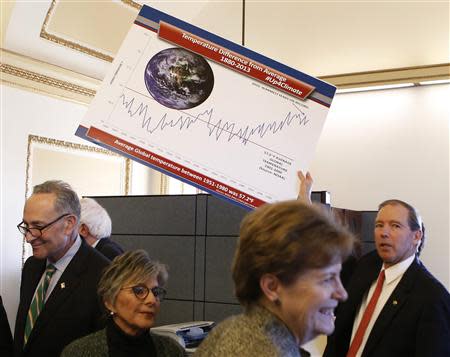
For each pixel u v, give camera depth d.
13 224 4.80
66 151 5.36
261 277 0.99
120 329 1.67
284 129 1.71
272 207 1.02
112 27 5.32
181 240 3.63
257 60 1.73
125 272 1.67
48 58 5.08
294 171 1.70
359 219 4.74
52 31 4.89
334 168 5.90
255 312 0.99
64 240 2.03
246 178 1.70
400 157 5.63
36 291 2.12
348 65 5.73
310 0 5.87
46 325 2.00
